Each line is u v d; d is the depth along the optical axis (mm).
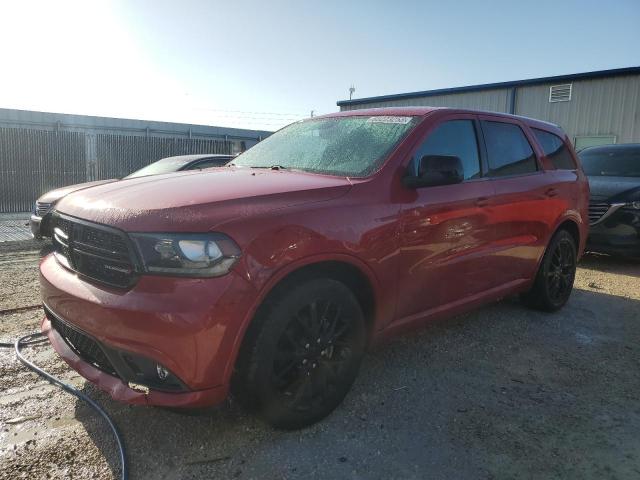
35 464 2639
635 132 17766
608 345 4418
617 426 3115
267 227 2639
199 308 2428
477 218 3930
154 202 2689
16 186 15266
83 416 3104
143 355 2461
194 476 2582
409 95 23797
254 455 2754
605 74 18125
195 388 2498
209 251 2465
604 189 7766
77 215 2863
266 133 22125
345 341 3109
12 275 6496
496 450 2842
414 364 3926
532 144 4879
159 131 19328
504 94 20875
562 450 2859
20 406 3191
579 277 6988
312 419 2994
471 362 3990
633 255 7441
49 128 16734
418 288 3518
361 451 2805
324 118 4445
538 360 4062
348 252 2955
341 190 3094
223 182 3113
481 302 4258
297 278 2830
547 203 4816
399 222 3270
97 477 2555
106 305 2523
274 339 2705
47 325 3273
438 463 2717
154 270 2463
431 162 3396
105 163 16906
